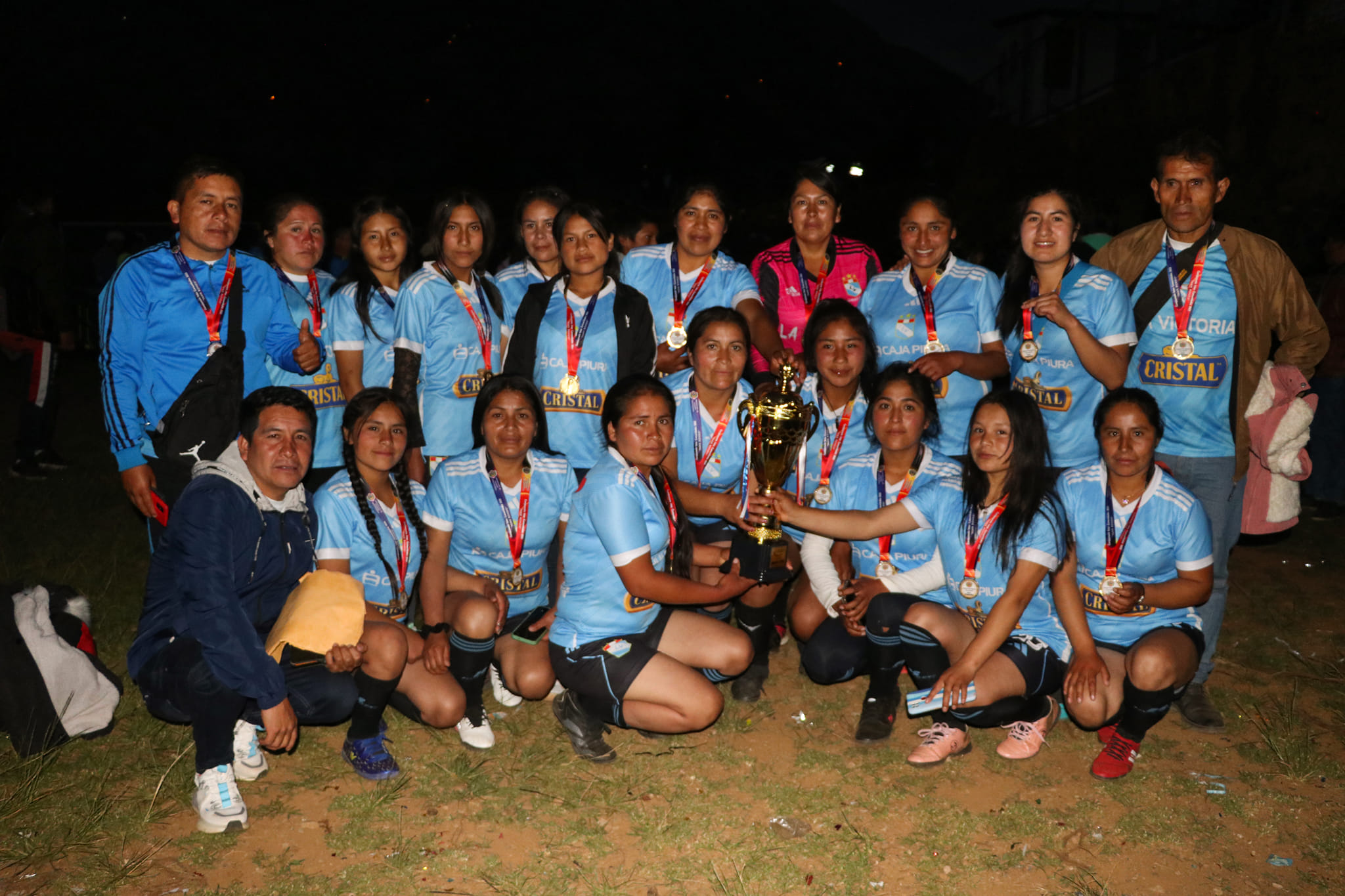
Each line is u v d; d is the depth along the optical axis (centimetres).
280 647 352
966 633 412
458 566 442
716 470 455
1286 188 1162
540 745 417
